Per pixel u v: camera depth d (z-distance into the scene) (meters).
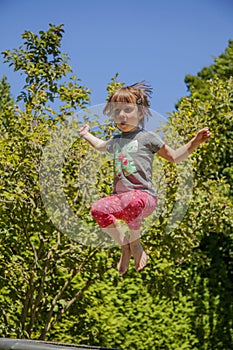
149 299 9.80
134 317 9.68
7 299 8.34
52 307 7.91
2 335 7.60
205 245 10.59
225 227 8.56
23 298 7.84
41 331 8.75
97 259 8.06
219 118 8.41
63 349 4.40
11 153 7.18
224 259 10.76
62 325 9.07
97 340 8.30
